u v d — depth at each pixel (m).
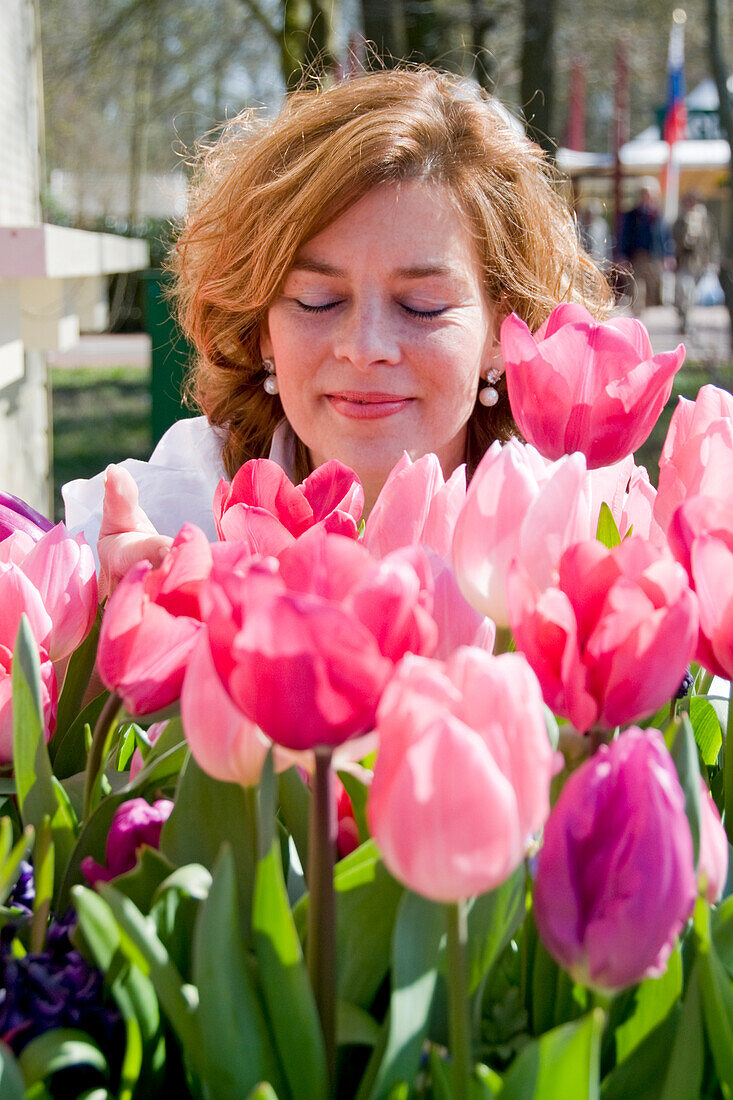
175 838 0.62
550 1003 0.57
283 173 1.40
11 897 0.64
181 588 0.63
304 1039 0.48
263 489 0.75
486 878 0.44
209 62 14.40
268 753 0.54
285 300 1.36
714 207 18.19
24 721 0.62
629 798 0.46
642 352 0.86
